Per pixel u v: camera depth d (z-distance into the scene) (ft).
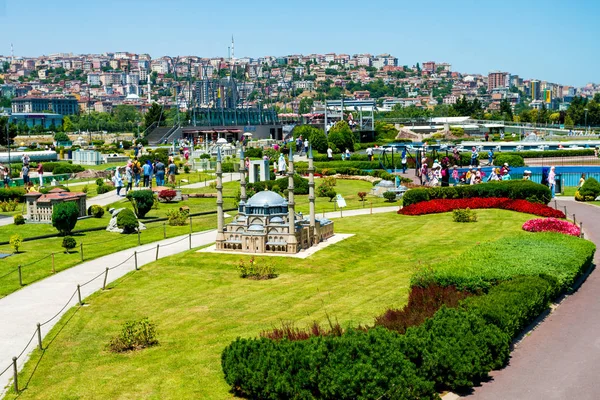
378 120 645.51
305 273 126.82
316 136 359.46
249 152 374.84
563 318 91.61
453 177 240.53
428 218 181.06
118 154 428.97
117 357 84.12
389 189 229.66
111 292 114.93
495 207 189.47
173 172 253.03
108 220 186.09
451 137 563.48
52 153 391.24
